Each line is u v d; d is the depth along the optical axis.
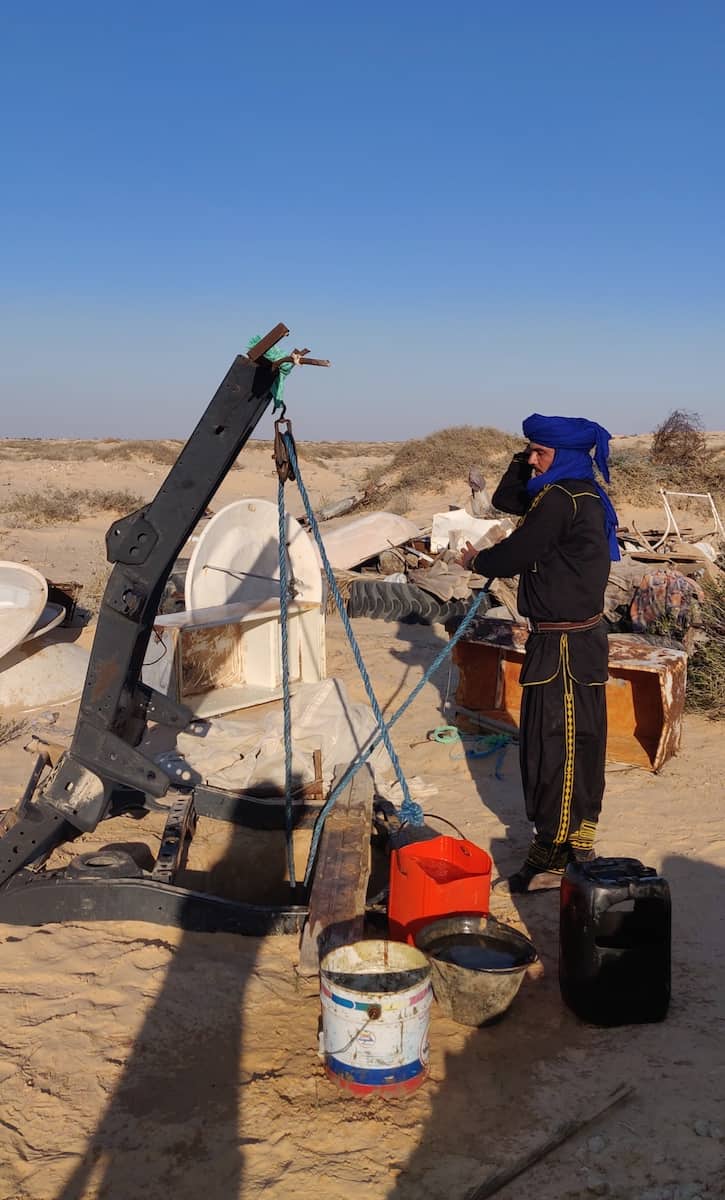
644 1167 2.90
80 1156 2.95
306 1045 3.53
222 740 6.61
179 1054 3.47
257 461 42.22
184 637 7.92
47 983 3.93
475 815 5.84
